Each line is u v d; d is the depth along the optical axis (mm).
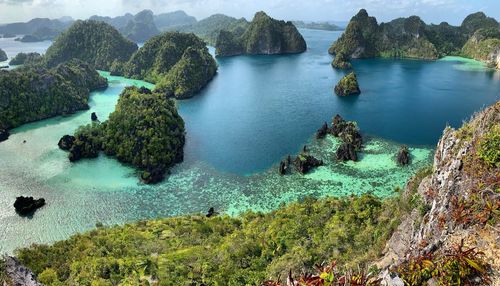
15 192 85125
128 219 75188
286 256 50062
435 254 23891
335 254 47562
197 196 83000
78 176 92250
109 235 64750
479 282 21531
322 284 20688
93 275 52375
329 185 85688
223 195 83188
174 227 67938
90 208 79000
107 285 49750
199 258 54938
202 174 93000
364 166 94062
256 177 90938
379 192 81812
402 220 44406
